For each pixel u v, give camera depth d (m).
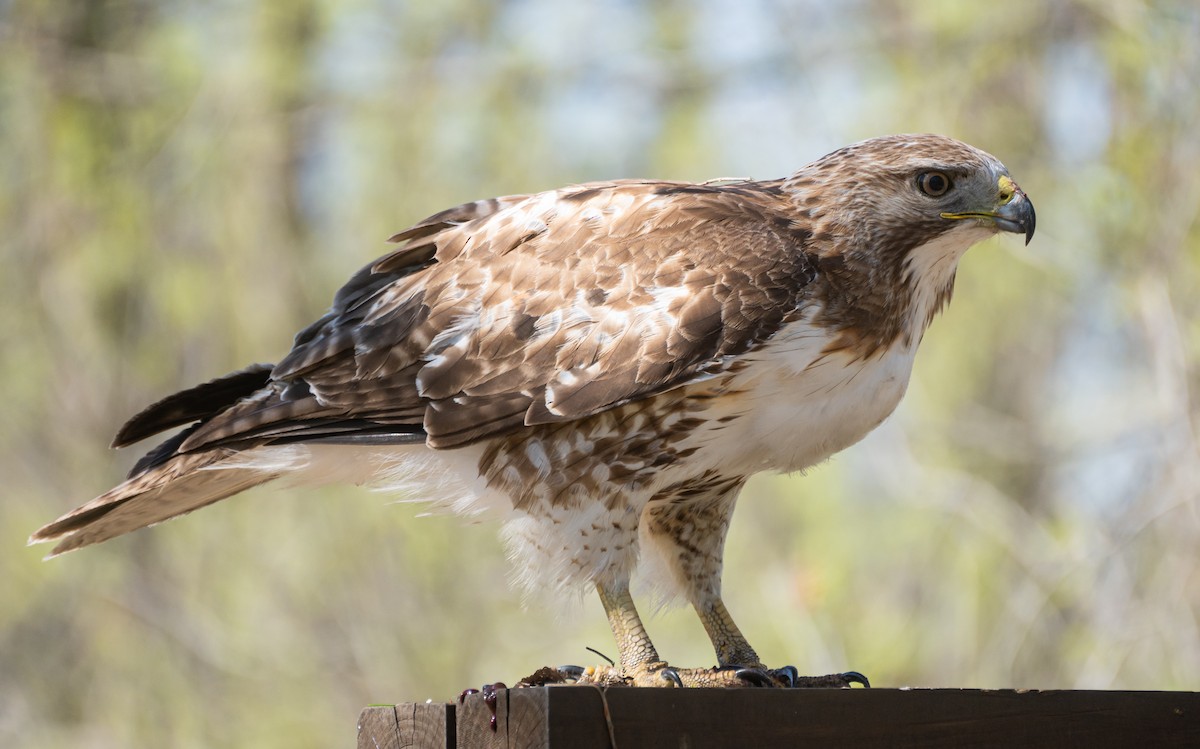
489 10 16.48
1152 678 12.61
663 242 6.74
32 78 16.98
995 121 13.33
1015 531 13.46
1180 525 12.54
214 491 7.61
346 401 6.98
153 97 17.06
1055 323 14.62
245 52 16.89
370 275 7.29
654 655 6.59
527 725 5.28
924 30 13.75
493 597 15.78
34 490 17.03
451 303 6.93
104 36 17.30
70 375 17.08
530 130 16.22
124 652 16.67
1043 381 14.66
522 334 6.73
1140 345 13.32
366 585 15.97
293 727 15.95
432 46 16.56
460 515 7.09
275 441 7.11
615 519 6.66
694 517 7.23
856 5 14.44
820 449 6.89
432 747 5.67
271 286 17.17
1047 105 13.18
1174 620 12.44
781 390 6.61
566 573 6.68
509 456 6.74
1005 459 14.04
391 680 15.70
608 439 6.61
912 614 13.63
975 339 14.59
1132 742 5.82
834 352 6.62
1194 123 11.93
